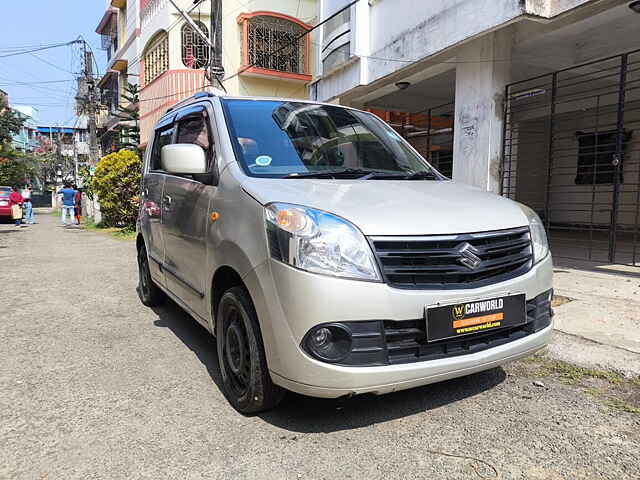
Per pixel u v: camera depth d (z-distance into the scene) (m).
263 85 17.09
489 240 2.68
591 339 3.93
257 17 16.34
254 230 2.63
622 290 5.40
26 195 21.53
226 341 3.04
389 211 2.57
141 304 5.62
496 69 6.87
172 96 16.45
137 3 20.28
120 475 2.28
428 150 10.27
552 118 7.31
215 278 3.11
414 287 2.43
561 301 5.00
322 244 2.38
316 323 2.33
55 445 2.54
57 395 3.14
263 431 2.67
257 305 2.55
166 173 4.41
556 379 3.34
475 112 7.14
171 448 2.50
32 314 5.17
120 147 21.98
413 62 7.57
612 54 7.69
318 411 2.89
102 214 18.08
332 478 2.24
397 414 2.86
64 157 53.56
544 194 12.67
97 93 27.20
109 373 3.52
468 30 6.39
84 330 4.57
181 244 3.79
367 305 2.34
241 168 3.08
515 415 2.84
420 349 2.48
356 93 10.05
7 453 2.47
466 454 2.44
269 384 2.67
